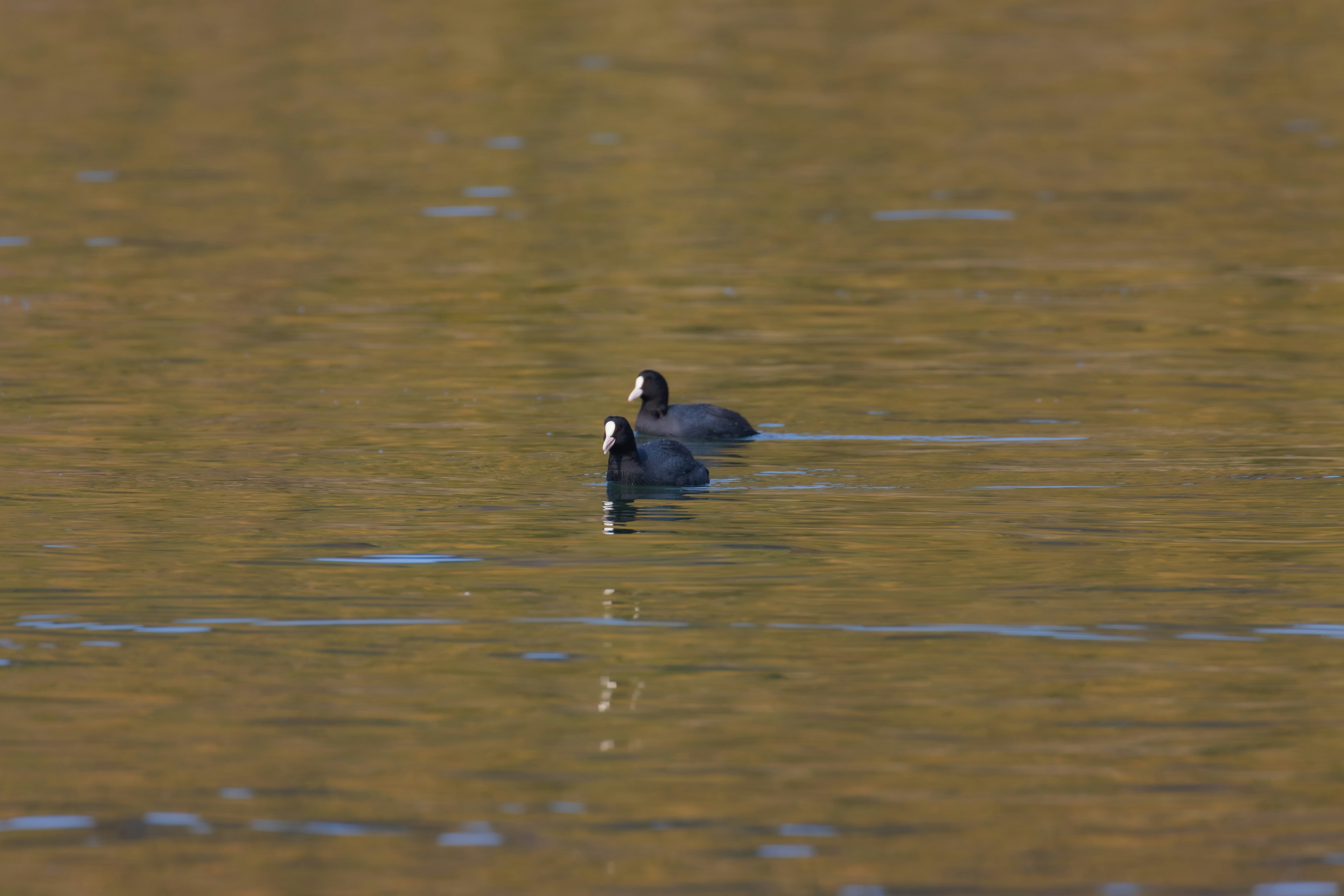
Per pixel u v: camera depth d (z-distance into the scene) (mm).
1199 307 27859
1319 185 38312
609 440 17969
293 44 52938
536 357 24656
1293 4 59031
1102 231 34188
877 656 12922
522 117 45188
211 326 26375
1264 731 11484
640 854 9836
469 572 14938
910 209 36281
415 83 48656
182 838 10023
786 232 34094
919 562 15219
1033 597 14234
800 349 25188
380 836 10047
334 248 32406
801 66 50969
